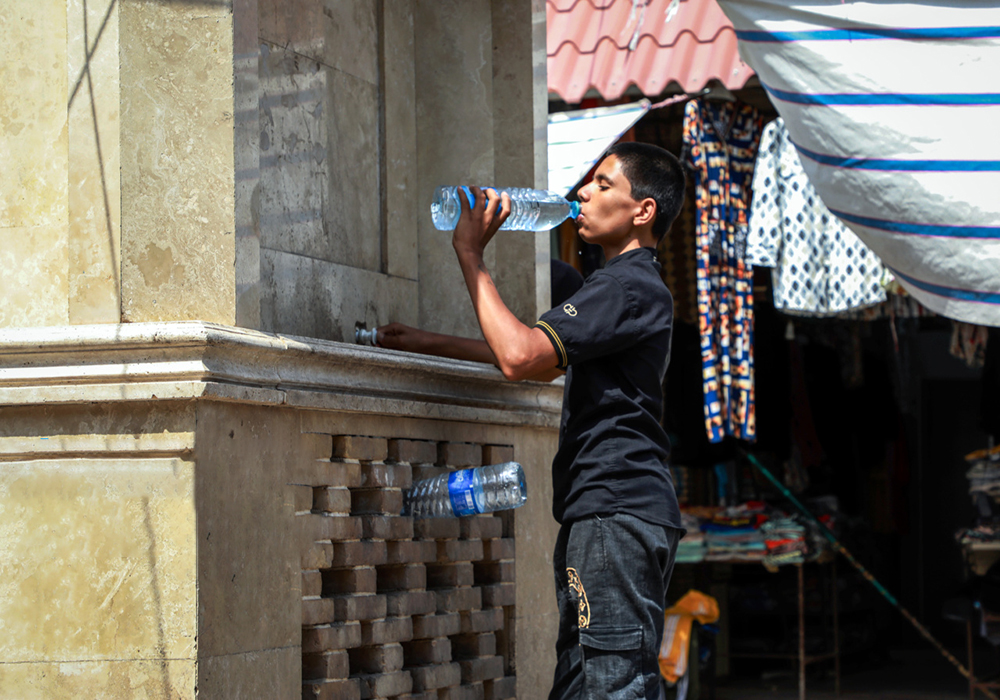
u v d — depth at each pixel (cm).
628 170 360
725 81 664
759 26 510
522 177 431
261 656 284
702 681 821
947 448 1249
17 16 289
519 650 411
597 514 333
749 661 1026
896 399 975
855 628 1020
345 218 381
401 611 347
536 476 435
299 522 304
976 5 488
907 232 492
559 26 737
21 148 287
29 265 285
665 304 349
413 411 353
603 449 337
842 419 938
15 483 272
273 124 339
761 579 936
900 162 490
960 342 863
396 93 420
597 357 343
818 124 501
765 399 841
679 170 371
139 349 263
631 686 326
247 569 280
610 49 712
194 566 260
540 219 380
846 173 498
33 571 270
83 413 269
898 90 492
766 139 705
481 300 338
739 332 705
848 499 957
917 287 500
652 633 329
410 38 434
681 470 896
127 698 262
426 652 364
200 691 259
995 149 484
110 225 279
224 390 266
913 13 493
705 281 685
